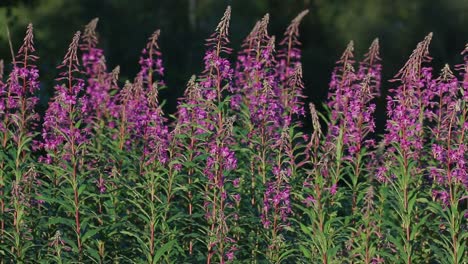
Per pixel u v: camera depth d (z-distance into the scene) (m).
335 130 13.60
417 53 12.20
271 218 12.59
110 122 14.43
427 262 12.76
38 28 30.03
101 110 14.93
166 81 31.81
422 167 13.19
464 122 12.16
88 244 12.77
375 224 12.41
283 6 32.97
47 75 23.12
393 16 32.59
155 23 35.00
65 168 12.78
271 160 13.20
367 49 31.59
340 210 13.54
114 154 13.37
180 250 12.10
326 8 32.34
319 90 30.27
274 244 12.43
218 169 12.05
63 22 30.97
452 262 12.02
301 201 12.85
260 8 33.28
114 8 34.50
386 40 31.62
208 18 35.53
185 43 35.03
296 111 13.81
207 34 35.19
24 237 12.41
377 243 12.70
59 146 12.91
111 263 12.71
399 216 13.15
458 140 12.77
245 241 13.09
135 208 13.02
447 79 12.68
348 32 31.80
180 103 13.11
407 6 32.53
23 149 13.02
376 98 26.50
